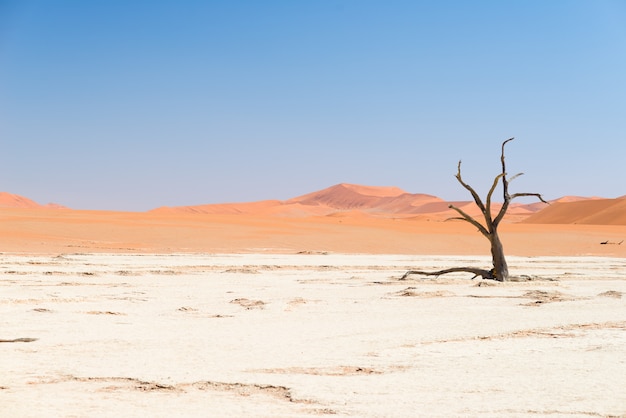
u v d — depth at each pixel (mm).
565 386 9656
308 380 10133
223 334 14742
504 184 30016
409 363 11469
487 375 10438
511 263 44812
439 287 26531
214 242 60531
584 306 20359
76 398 9055
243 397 9133
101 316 17594
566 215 189250
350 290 25266
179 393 9367
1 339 13742
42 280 27266
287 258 47000
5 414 8180
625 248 65312
